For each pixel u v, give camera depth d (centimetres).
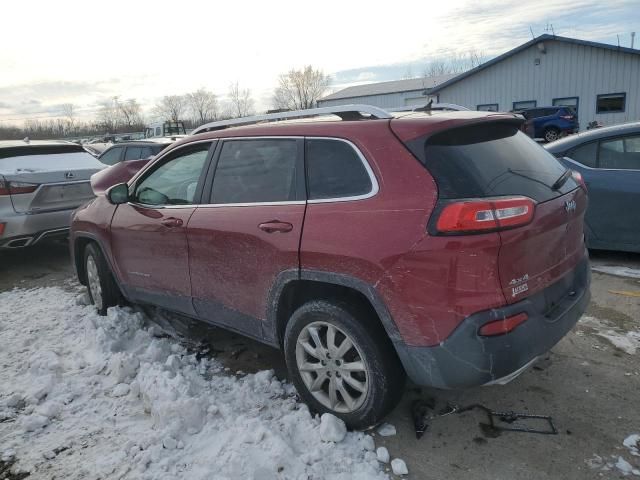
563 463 271
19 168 664
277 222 306
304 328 304
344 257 273
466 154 270
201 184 366
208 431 299
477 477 264
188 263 371
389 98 4403
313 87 7188
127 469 275
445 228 245
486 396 334
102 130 7625
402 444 291
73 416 328
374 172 275
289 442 287
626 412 311
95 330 434
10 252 808
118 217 435
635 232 554
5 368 397
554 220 275
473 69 3084
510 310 252
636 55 2695
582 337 406
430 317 254
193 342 428
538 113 2550
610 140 567
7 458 291
